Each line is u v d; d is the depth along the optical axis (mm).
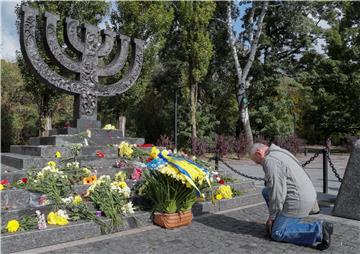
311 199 4469
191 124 20375
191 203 5375
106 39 9320
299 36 25562
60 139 7664
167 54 24266
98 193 5242
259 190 7902
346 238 4785
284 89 24141
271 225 4645
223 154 18406
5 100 20812
